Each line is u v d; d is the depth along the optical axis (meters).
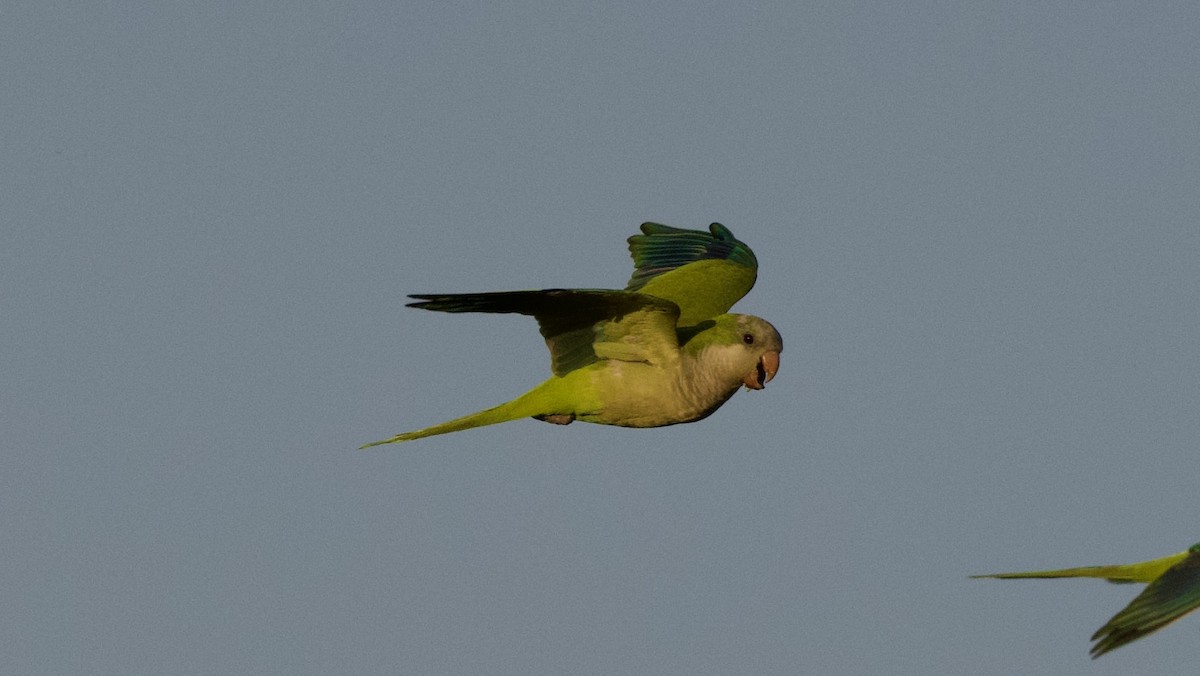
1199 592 10.45
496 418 14.08
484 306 12.77
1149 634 10.37
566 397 14.02
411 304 12.34
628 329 13.73
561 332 13.93
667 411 13.91
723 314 14.74
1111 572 13.14
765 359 13.81
